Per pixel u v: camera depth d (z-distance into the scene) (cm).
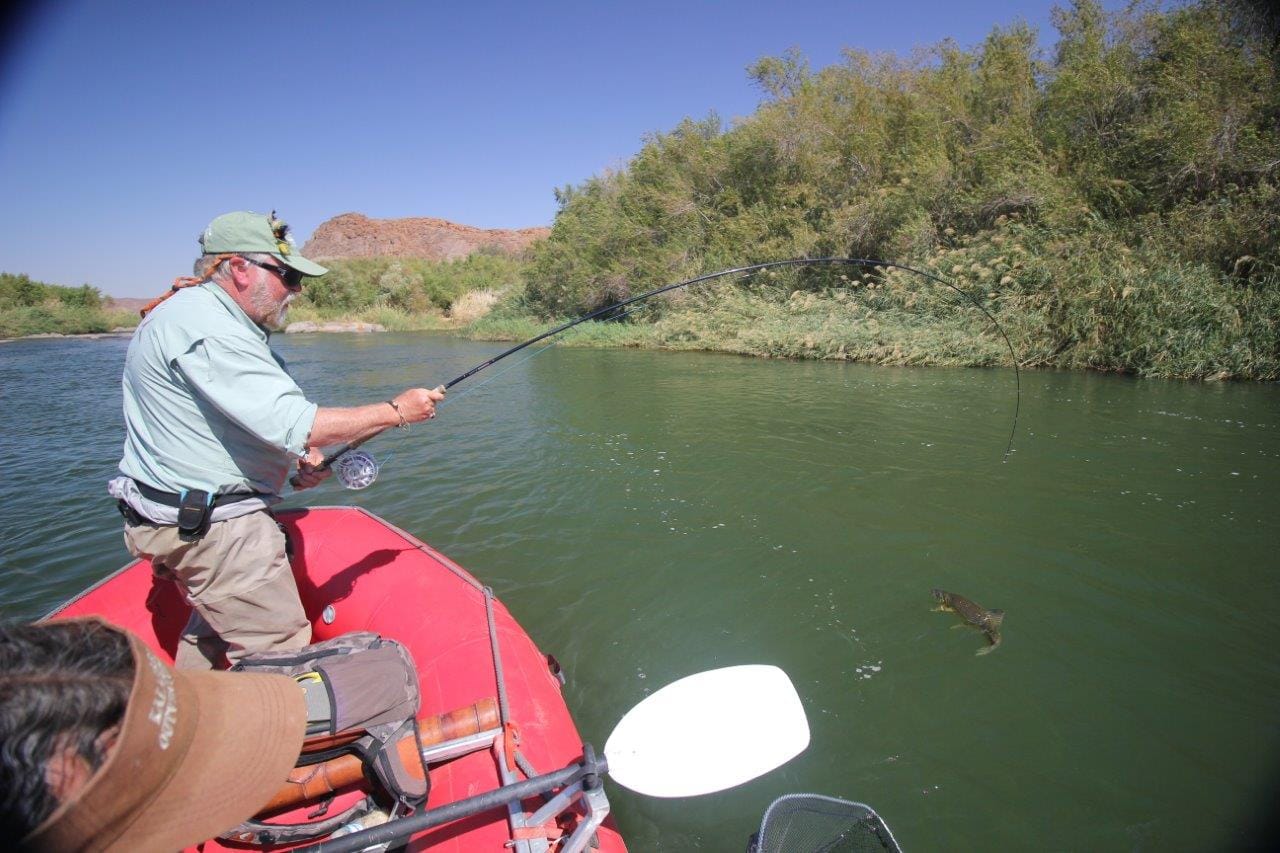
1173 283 1040
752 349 1505
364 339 2659
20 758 75
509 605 378
